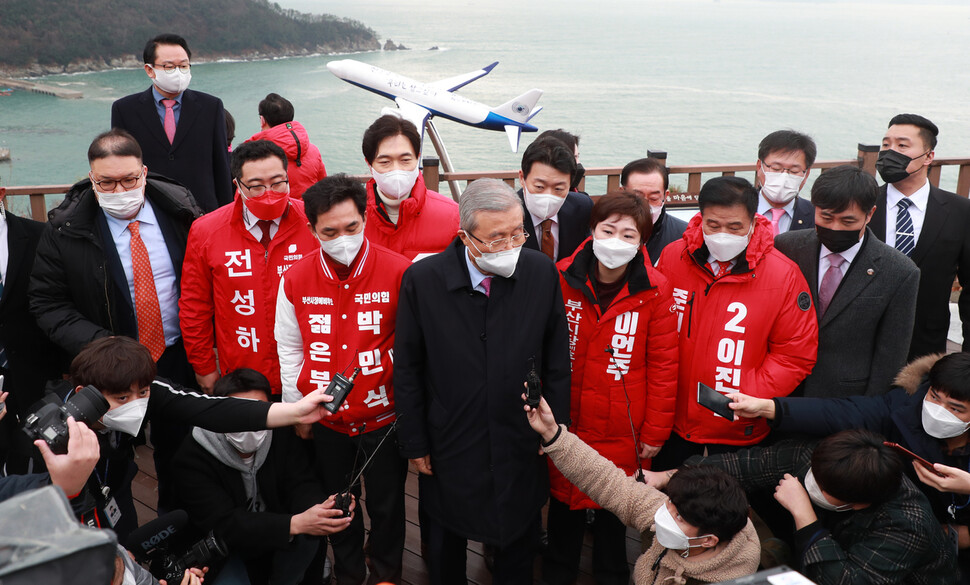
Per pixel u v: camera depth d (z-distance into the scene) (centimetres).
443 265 200
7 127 5147
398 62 15000
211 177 355
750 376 220
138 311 251
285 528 207
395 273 216
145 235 253
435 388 205
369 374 216
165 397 202
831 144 7650
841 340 227
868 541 181
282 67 10344
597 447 228
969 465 197
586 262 219
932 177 476
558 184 241
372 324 215
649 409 224
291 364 226
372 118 7806
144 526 193
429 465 210
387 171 235
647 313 216
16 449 190
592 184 3916
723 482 172
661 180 269
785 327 217
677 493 173
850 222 214
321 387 220
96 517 180
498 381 199
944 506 203
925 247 274
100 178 233
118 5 7544
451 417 203
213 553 207
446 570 214
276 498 227
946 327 284
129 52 7244
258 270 242
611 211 202
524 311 199
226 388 214
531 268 201
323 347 218
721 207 204
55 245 241
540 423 197
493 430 201
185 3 9869
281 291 223
